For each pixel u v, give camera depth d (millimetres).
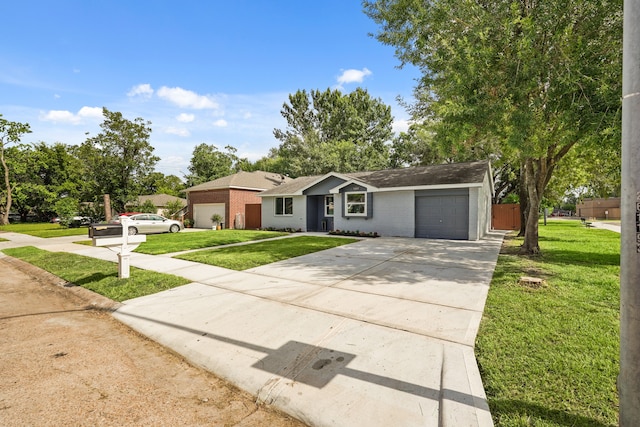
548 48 6484
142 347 3781
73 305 5531
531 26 6055
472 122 6617
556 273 6461
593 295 4902
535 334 3520
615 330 3592
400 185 14812
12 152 33375
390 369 2928
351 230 16578
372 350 3303
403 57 9203
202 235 16391
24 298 6000
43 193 37906
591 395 2418
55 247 13156
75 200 27984
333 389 2670
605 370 2754
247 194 23875
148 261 8891
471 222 13234
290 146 35656
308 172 31000
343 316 4273
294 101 38250
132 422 2393
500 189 26703
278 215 20141
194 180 47594
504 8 6969
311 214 19016
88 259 9562
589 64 6000
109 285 6266
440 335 3600
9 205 33312
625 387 1646
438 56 7316
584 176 14938
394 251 10078
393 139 33000
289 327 3979
